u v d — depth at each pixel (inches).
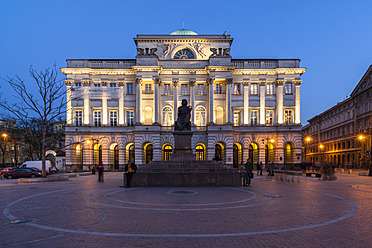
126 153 2079.2
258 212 457.1
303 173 1610.5
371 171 1424.7
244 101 2081.7
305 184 935.7
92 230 353.7
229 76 2016.5
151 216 428.1
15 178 1519.4
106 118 2057.1
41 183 1031.0
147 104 2044.8
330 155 3294.8
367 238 321.1
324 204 533.6
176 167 906.1
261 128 2070.6
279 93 2076.8
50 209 488.1
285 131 2041.1
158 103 2026.3
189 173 820.6
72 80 2043.6
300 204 532.1
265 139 2066.9
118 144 2047.2
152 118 2028.8
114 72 2070.6
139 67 1982.0
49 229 358.6
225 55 2037.4
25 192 741.9
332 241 310.2
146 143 2026.3
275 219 409.7
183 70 2049.7
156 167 900.0
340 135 2997.0
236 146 2178.9
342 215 437.4
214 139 1973.4
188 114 1032.8
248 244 299.1
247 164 871.7
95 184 948.0
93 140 2030.0
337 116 3090.6
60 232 345.1
